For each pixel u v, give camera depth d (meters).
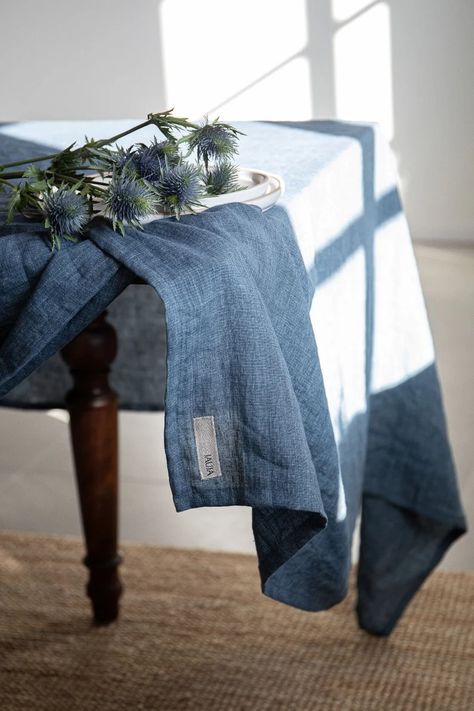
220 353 1.74
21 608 2.95
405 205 7.36
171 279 1.71
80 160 1.87
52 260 1.77
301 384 1.92
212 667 2.71
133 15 7.65
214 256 1.74
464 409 4.34
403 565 2.75
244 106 7.67
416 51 7.07
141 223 1.81
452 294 5.91
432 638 2.77
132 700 2.62
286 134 2.55
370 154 2.56
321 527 1.82
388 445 2.70
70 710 2.60
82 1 7.73
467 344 5.08
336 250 2.27
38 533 3.40
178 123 1.87
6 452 4.10
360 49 7.22
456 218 7.26
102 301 1.78
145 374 3.17
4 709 2.61
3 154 2.47
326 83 7.41
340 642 2.77
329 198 2.22
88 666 2.74
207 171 1.93
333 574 2.13
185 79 7.73
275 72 7.51
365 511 2.75
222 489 1.77
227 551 3.21
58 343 1.80
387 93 7.25
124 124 2.77
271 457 1.75
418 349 2.67
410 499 2.72
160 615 2.90
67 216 1.75
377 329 2.65
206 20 7.54
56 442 4.17
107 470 2.79
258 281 1.82
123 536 3.35
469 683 2.62
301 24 7.33
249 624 2.85
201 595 2.97
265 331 1.75
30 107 8.14
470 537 3.25
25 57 8.00
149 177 1.81
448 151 7.17
